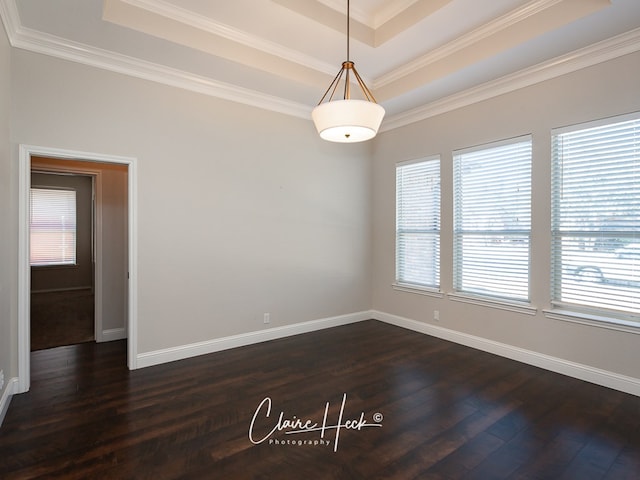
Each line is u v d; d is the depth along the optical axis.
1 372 2.49
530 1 2.81
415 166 4.73
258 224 4.19
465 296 4.08
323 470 1.98
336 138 2.60
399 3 3.20
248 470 1.97
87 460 2.04
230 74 3.59
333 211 4.88
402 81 4.01
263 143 4.21
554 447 2.18
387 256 5.11
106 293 4.23
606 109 2.98
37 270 7.58
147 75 3.41
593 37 2.85
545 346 3.40
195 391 2.93
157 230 3.51
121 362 3.56
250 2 2.84
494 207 3.84
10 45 2.74
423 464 2.03
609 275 3.04
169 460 2.05
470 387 3.01
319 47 3.54
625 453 2.12
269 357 3.72
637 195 2.87
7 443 2.20
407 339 4.34
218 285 3.90
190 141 3.68
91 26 2.75
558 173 3.34
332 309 4.91
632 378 2.86
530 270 3.52
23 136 2.85
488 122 3.84
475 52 3.29
